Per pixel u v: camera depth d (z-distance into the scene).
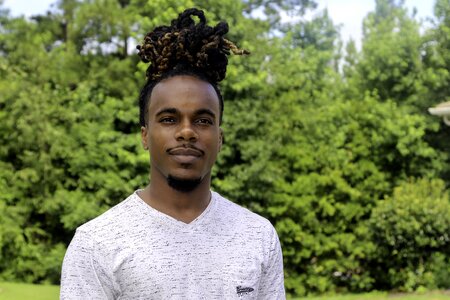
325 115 14.46
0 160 14.61
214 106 1.96
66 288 1.90
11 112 14.30
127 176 13.96
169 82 1.95
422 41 18.02
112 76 16.16
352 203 13.70
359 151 14.23
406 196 12.48
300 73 16.69
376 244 13.06
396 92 17.64
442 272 12.58
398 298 11.52
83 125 14.52
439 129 17.00
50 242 14.71
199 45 1.97
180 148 1.91
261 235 2.04
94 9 16.95
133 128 14.95
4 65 15.08
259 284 2.01
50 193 14.41
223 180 13.47
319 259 13.82
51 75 15.30
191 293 1.88
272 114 14.05
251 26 14.71
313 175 13.69
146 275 1.86
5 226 13.91
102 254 1.89
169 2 14.37
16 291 11.32
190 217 1.98
